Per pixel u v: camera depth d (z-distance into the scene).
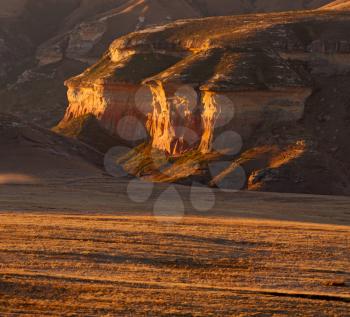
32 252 86.00
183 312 67.25
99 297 69.88
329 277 81.94
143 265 83.94
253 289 74.94
